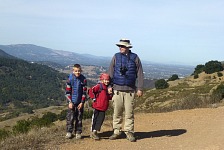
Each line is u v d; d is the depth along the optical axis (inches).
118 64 211.5
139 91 211.6
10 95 4315.9
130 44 210.2
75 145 204.1
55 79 5561.0
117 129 218.1
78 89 214.7
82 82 215.6
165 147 199.0
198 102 435.2
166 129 255.6
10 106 3944.4
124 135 230.4
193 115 315.0
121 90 212.2
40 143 210.4
